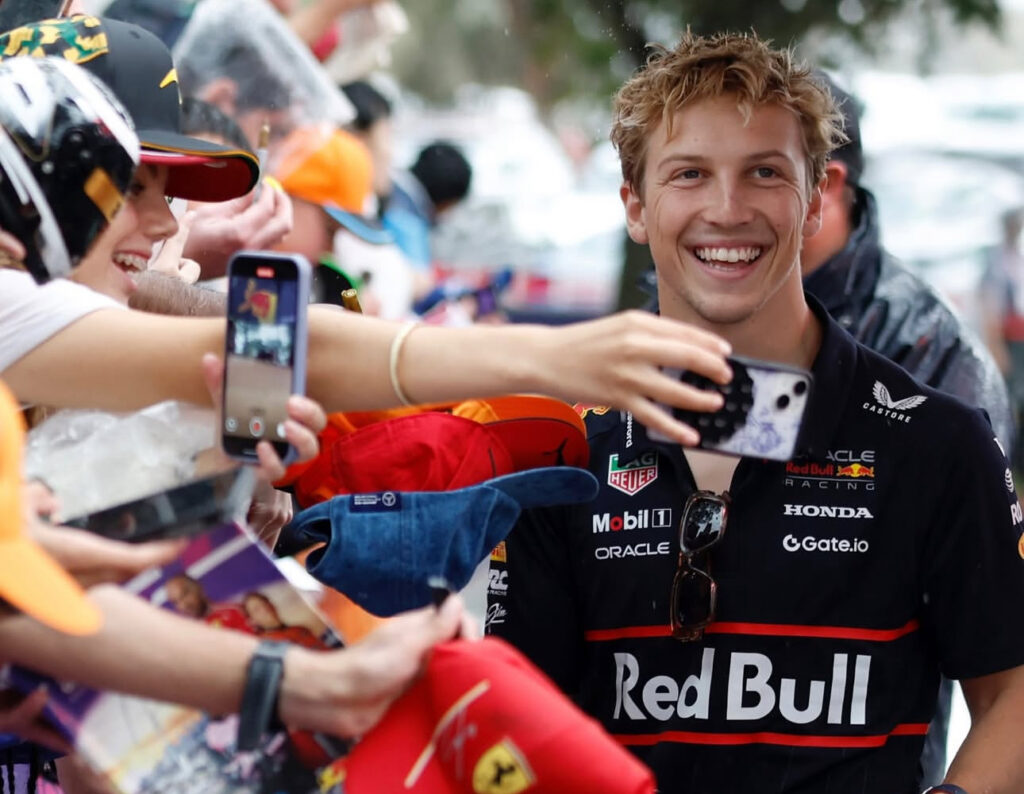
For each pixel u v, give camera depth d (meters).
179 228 2.86
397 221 7.23
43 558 1.78
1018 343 10.57
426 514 2.33
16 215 2.09
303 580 2.49
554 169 13.89
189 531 1.95
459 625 1.97
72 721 1.94
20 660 1.88
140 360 2.07
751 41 2.58
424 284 7.32
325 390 2.08
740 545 2.60
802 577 2.58
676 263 2.57
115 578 1.92
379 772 1.93
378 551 2.32
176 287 2.67
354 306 2.69
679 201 2.54
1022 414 9.84
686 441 1.96
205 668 1.86
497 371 1.99
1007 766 2.60
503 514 2.37
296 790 1.94
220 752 1.94
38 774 2.53
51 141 2.09
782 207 2.52
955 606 2.62
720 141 2.50
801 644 2.59
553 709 1.88
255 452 2.03
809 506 2.60
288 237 4.52
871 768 2.59
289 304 2.01
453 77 24.47
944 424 2.61
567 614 2.73
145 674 1.86
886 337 3.83
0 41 2.44
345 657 1.88
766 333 2.60
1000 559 2.61
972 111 14.06
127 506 1.96
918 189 12.70
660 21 8.80
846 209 3.85
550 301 12.01
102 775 1.93
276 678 1.86
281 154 4.35
